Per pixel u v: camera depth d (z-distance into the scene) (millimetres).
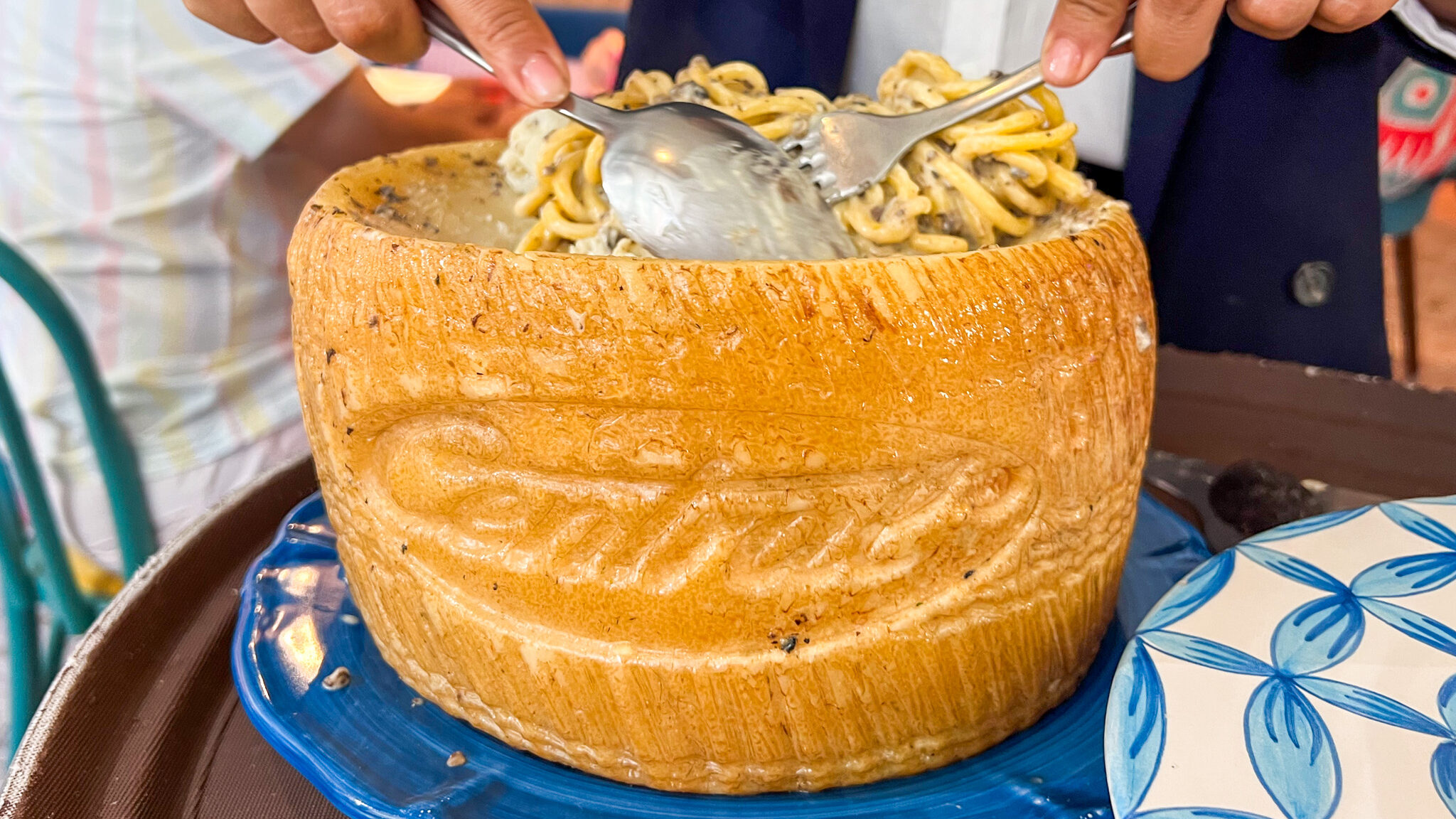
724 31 789
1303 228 708
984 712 378
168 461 853
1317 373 578
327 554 465
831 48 727
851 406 336
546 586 358
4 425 598
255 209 847
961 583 358
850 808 370
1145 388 377
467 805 370
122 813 390
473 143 477
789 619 352
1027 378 345
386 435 371
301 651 423
